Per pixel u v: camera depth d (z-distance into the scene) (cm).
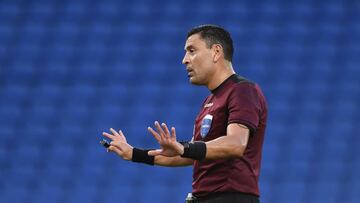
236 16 5053
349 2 5091
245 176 1317
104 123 4578
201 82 1385
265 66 4806
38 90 4775
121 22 5072
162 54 4900
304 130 4506
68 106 4684
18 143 4531
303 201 4200
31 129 4594
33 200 4272
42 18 5125
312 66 4812
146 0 5156
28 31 5059
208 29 1384
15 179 4369
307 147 4425
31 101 4731
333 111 4603
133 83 4769
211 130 1334
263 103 1355
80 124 4591
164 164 1471
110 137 1404
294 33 4966
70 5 5166
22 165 4431
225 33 1391
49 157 4453
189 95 4672
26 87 4794
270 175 4294
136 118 4575
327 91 4703
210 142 1234
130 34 5012
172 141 1198
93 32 5031
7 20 5103
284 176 4288
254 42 4919
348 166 4341
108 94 4722
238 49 4881
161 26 5038
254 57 4847
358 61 4844
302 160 4362
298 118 4569
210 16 5066
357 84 4734
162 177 4250
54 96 4741
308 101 4647
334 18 5038
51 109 4675
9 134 4575
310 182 4272
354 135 4488
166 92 4697
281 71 4784
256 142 1341
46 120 4634
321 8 5072
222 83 1364
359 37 4953
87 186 4291
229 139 1241
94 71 4838
